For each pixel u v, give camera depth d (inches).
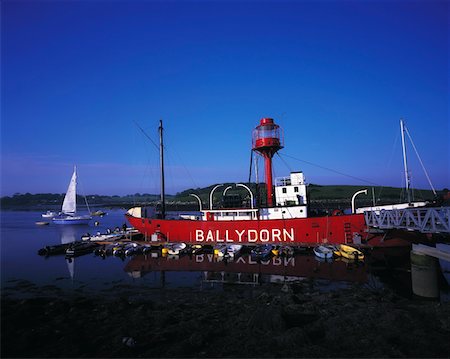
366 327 566.6
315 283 1003.3
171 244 1520.7
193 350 506.3
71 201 3718.0
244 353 484.4
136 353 505.0
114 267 1270.9
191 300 848.9
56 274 1173.1
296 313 672.4
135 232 2034.9
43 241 2145.7
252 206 1525.6
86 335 582.9
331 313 668.1
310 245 1358.3
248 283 1021.8
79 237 2377.0
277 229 1438.2
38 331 592.7
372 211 1216.8
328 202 4352.9
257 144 1565.0
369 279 1033.5
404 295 882.8
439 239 1179.9
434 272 832.3
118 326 627.8
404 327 562.3
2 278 1120.8
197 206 5172.2
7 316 674.2
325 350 482.9
